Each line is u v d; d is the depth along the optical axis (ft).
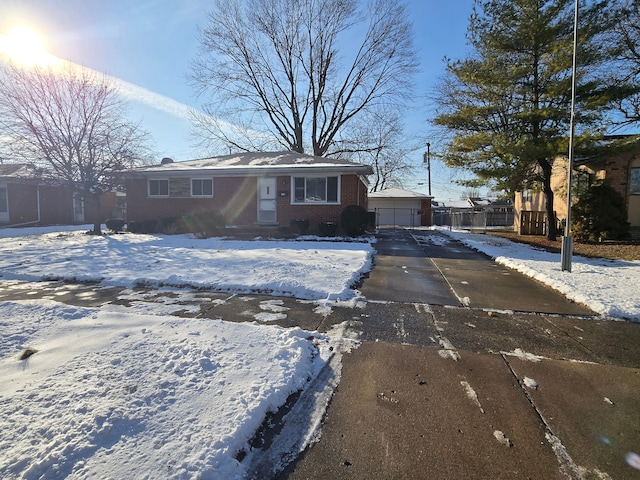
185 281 19.24
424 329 13.38
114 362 9.48
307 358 10.58
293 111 87.86
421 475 6.30
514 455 6.82
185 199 51.72
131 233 48.70
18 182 62.28
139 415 7.29
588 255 31.40
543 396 8.89
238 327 12.36
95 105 46.65
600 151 37.09
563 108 37.06
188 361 9.64
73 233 48.75
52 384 8.32
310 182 47.60
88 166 45.83
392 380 9.61
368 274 22.91
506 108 41.01
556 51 37.32
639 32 36.50
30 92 44.27
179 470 5.94
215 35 77.25
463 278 22.29
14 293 17.61
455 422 7.81
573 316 15.07
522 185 44.34
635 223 42.98
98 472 5.81
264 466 6.49
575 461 6.70
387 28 79.15
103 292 17.90
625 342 12.34
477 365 10.52
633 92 36.32
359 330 13.19
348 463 6.58
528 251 34.06
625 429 7.64
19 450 6.19
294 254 29.04
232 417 7.40
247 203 49.67
